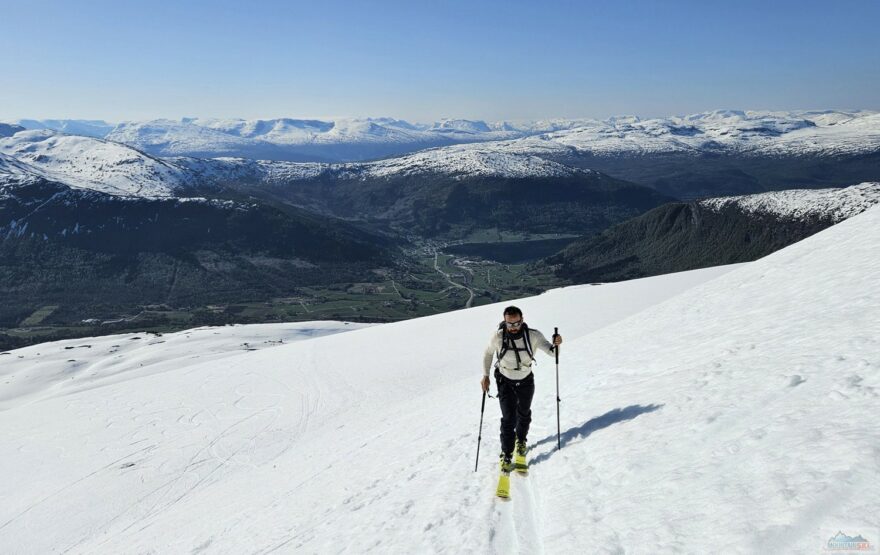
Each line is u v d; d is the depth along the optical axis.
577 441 8.26
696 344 12.04
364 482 11.05
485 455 9.48
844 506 3.60
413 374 39.22
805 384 6.30
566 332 39.72
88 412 44.19
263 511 13.26
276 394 41.28
